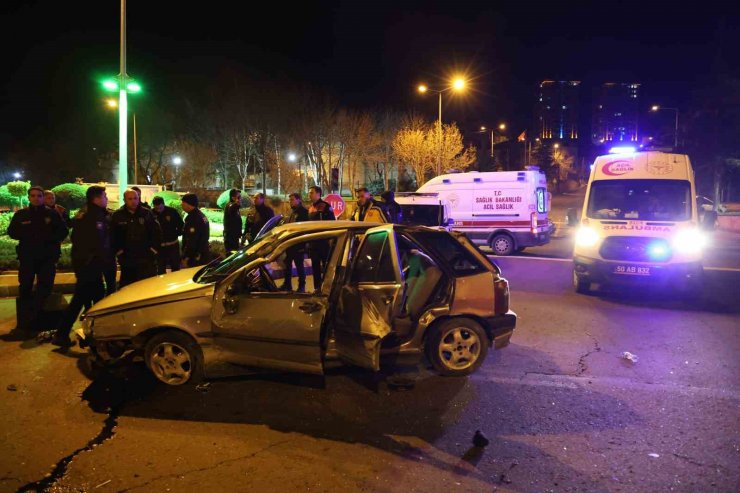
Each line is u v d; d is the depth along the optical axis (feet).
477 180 53.16
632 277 31.45
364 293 15.71
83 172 183.93
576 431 14.29
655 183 33.12
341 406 15.66
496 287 18.45
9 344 21.16
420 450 13.14
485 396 16.60
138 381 17.29
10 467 12.14
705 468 12.42
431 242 18.62
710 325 25.49
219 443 13.33
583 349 21.63
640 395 16.80
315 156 149.89
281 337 15.92
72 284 32.50
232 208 33.58
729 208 123.03
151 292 17.26
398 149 139.64
